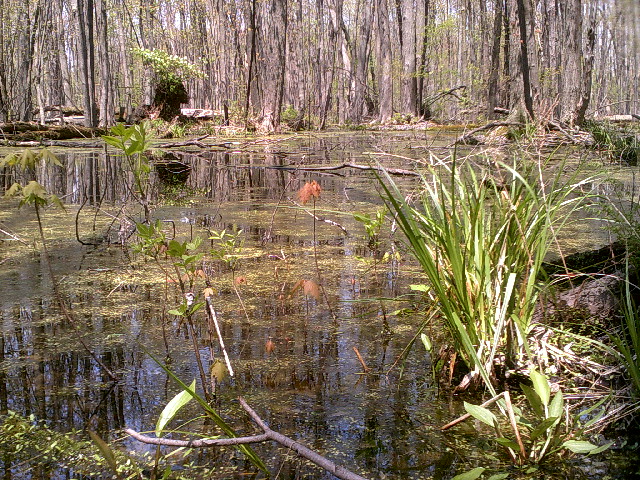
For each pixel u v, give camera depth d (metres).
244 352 2.30
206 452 1.58
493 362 2.06
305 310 2.82
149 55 18.41
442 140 13.29
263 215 5.50
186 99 19.34
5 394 1.92
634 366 1.77
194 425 1.73
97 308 2.82
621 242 2.81
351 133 19.42
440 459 1.54
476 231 2.21
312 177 9.07
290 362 2.20
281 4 19.77
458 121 20.78
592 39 11.13
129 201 6.26
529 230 2.23
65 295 3.02
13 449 1.60
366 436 1.66
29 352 2.28
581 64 12.50
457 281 2.01
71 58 33.06
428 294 2.40
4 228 4.79
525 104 11.35
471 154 2.72
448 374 2.11
